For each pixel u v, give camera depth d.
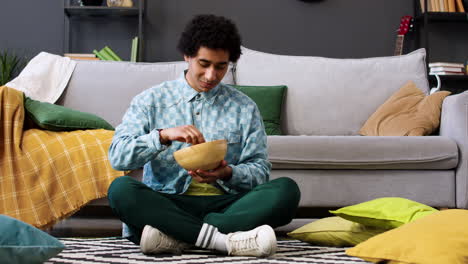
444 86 5.25
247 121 2.16
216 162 1.87
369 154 3.01
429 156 3.05
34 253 1.27
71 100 3.66
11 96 2.84
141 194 1.91
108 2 5.05
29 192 2.70
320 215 3.86
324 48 5.23
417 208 2.23
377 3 5.26
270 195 1.97
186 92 2.15
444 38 5.37
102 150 2.80
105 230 3.28
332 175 3.02
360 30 5.25
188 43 1.96
